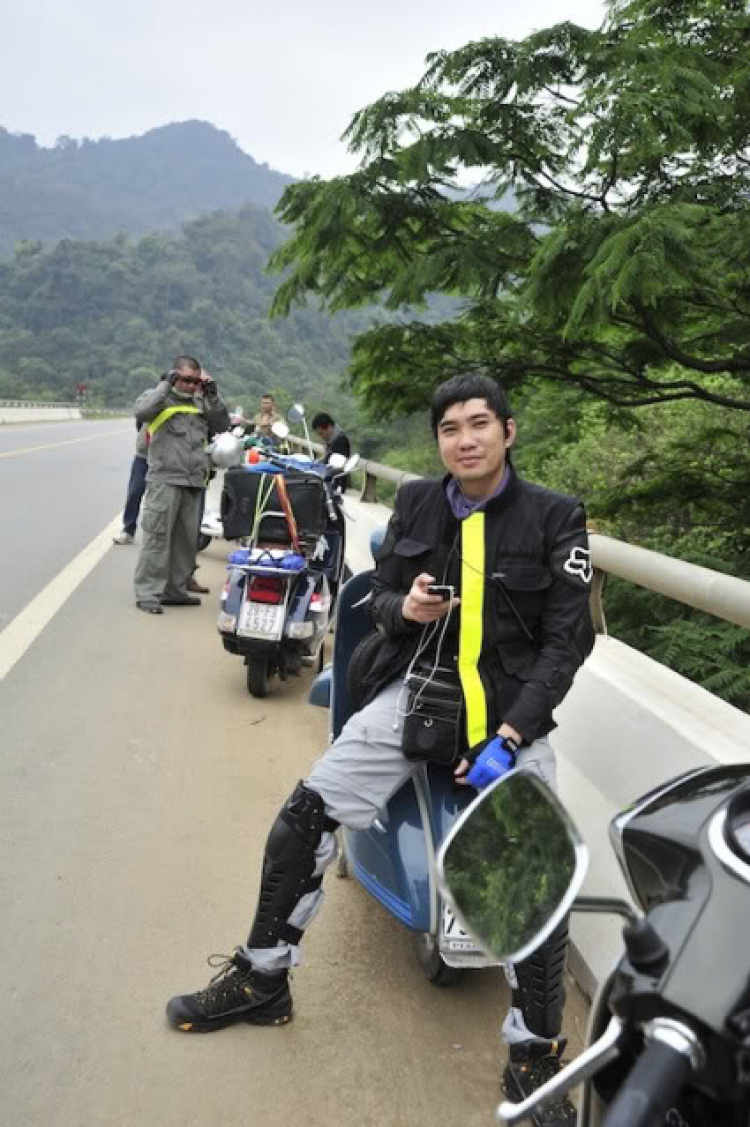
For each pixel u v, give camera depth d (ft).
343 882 11.94
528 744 8.14
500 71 20.31
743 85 18.84
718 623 17.33
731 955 3.83
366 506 28.99
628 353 23.62
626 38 20.02
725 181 19.51
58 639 21.83
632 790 9.39
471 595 8.48
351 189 21.61
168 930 10.45
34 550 33.19
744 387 28.43
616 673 10.74
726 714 9.58
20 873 11.48
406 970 10.16
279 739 16.37
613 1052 3.91
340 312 25.41
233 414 40.11
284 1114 8.00
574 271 17.75
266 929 8.76
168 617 24.71
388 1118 8.03
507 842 4.65
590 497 25.49
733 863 4.25
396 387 26.05
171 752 15.48
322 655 20.42
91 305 603.67
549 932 4.15
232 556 18.54
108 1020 9.01
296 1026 9.15
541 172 21.59
